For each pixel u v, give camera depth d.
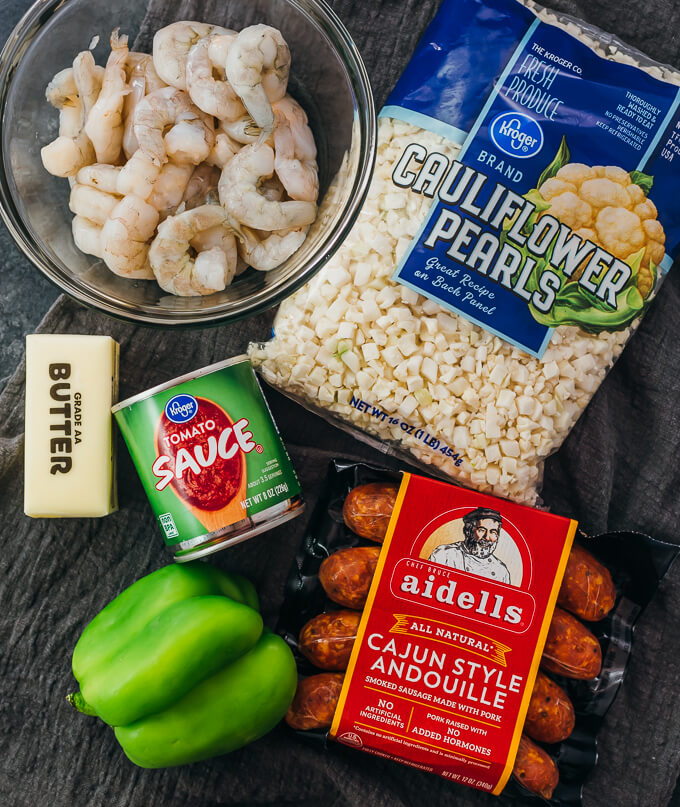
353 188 0.85
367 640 0.94
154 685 0.86
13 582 1.06
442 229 0.94
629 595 1.03
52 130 0.90
